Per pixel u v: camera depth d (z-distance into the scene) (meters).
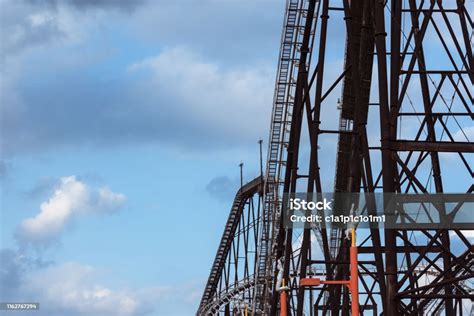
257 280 113.69
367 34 69.62
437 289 62.59
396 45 59.81
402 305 63.91
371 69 72.44
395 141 57.38
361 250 67.06
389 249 56.66
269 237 110.62
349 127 77.31
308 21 70.94
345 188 78.81
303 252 66.25
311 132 65.94
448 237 65.88
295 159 71.00
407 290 56.12
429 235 58.03
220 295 137.50
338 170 78.62
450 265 60.16
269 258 110.81
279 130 101.62
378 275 58.59
